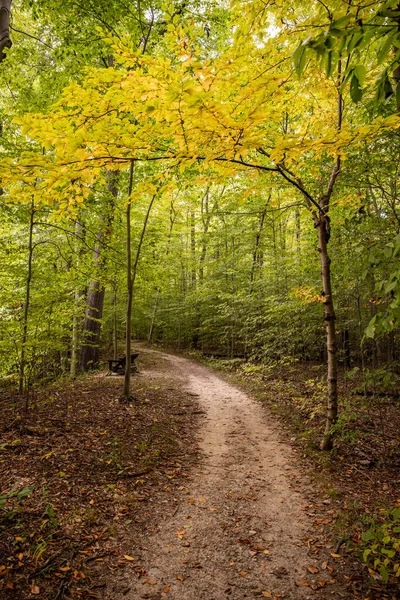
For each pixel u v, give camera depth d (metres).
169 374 13.15
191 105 2.09
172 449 5.67
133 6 7.60
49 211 7.64
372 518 3.70
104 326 21.59
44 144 2.38
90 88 2.52
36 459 4.54
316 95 5.27
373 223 5.25
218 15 7.65
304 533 3.57
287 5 3.24
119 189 10.37
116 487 4.27
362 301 8.43
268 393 9.84
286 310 10.65
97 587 2.75
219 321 18.33
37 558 2.85
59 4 7.13
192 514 3.92
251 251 14.22
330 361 5.50
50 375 11.65
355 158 5.00
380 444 5.82
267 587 2.87
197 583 2.90
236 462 5.37
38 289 8.20
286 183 5.17
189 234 22.81
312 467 5.08
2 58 6.00
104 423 6.34
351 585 2.85
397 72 3.30
